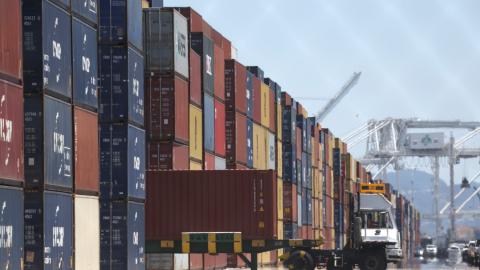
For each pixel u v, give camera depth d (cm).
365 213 9000
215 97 9044
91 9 5609
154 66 7531
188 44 8012
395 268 12350
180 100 7706
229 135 9644
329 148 16400
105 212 6112
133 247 6244
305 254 8531
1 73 4269
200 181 7169
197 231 7138
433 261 18575
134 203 6284
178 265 7612
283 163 12356
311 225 13950
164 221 7156
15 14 4447
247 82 10275
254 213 7112
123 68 6188
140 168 6456
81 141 5369
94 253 5575
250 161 10319
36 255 4741
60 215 4994
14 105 4397
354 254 8800
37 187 4772
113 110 6162
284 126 12438
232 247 7081
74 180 5222
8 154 4312
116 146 6141
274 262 11512
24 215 4741
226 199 7138
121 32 6206
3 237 4216
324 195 15675
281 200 11950
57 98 5006
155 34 7544
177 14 7681
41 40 4803
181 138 7712
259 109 10938
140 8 6588
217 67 9150
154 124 7500
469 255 14825
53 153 4909
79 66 5372
